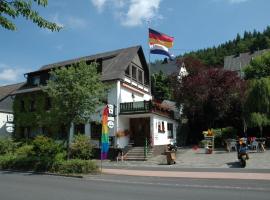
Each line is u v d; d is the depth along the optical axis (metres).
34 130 39.78
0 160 25.83
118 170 22.92
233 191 13.59
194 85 37.94
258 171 19.77
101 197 12.67
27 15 6.50
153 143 33.75
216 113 38.47
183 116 41.72
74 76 24.41
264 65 38.81
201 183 16.17
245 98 35.12
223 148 33.22
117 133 33.50
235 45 113.44
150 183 16.64
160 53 36.66
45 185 16.44
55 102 24.61
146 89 41.44
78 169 21.64
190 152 31.55
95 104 24.84
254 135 38.50
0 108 45.59
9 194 13.67
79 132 35.19
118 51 41.03
